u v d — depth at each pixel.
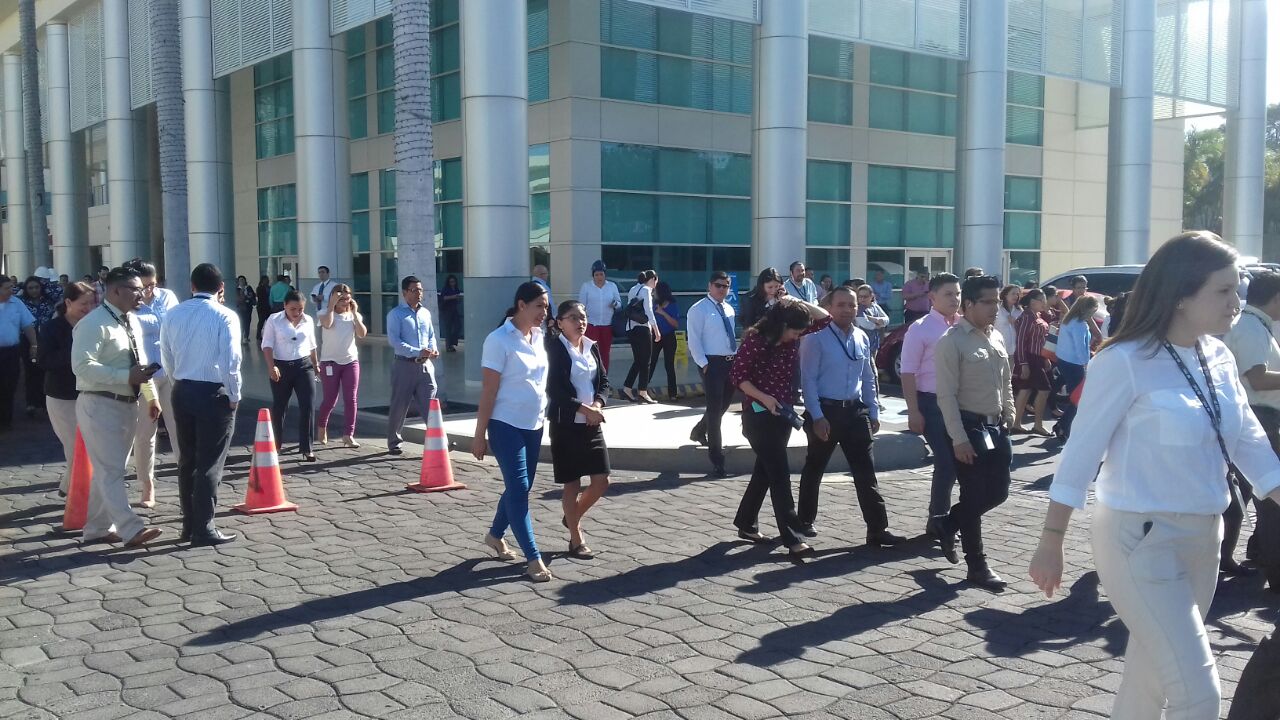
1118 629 5.75
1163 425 3.14
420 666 5.16
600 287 16.61
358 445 11.91
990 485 6.55
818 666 5.18
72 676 5.06
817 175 25.50
